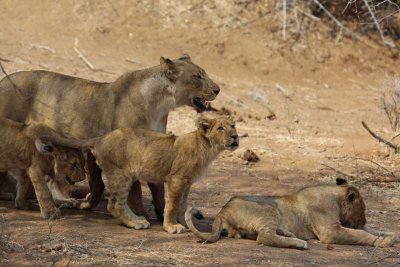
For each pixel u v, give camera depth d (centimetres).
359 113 2558
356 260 1089
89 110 1270
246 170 1680
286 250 1116
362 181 1625
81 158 1212
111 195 1192
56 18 2817
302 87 2844
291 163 1759
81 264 990
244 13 3064
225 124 1162
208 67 2811
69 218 1216
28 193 1256
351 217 1212
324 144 1936
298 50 3023
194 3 3042
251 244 1131
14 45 2570
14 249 1029
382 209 1432
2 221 1162
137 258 1028
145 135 1184
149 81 1265
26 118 1302
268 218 1139
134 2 2964
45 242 1068
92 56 2628
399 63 3178
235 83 2714
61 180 1224
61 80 1302
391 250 1161
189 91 1291
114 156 1179
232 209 1159
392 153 1842
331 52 3078
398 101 2462
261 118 2319
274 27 3056
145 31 2880
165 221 1181
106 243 1088
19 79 1307
